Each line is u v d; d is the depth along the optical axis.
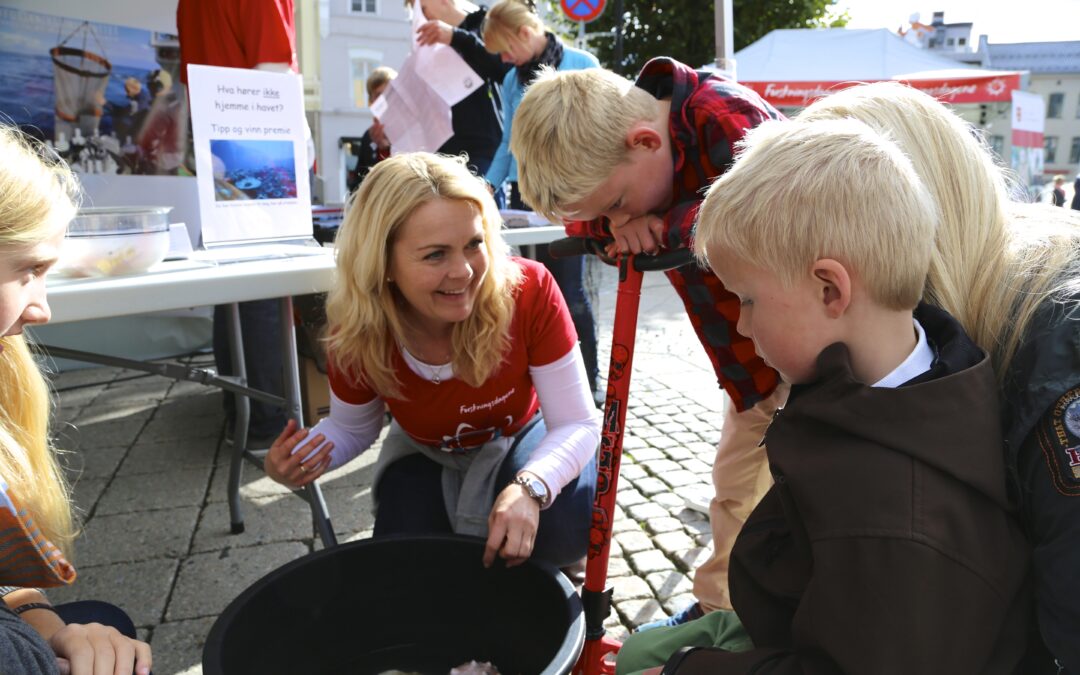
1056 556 0.66
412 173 1.23
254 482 2.41
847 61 7.90
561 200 1.27
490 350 1.34
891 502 0.66
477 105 3.04
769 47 8.23
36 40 2.97
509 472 1.45
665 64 1.34
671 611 1.72
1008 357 0.76
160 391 3.36
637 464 2.57
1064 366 0.68
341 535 2.07
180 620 1.69
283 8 2.15
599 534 1.19
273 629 1.10
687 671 0.83
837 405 0.70
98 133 3.15
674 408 3.15
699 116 1.25
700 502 2.18
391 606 1.23
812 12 11.35
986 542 0.67
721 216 0.75
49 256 0.82
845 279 0.69
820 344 0.73
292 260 1.48
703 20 10.81
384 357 1.35
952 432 0.68
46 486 1.09
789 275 0.71
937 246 0.82
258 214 1.59
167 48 3.23
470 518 1.44
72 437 2.82
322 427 1.49
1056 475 0.66
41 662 0.75
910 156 0.83
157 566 1.92
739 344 1.42
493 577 1.21
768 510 0.89
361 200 1.26
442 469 1.55
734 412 1.50
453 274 1.23
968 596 0.65
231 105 1.53
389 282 1.31
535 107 1.27
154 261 1.30
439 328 1.35
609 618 1.70
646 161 1.27
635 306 1.17
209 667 0.91
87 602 1.04
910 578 0.64
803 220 0.69
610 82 1.28
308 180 1.68
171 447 2.71
